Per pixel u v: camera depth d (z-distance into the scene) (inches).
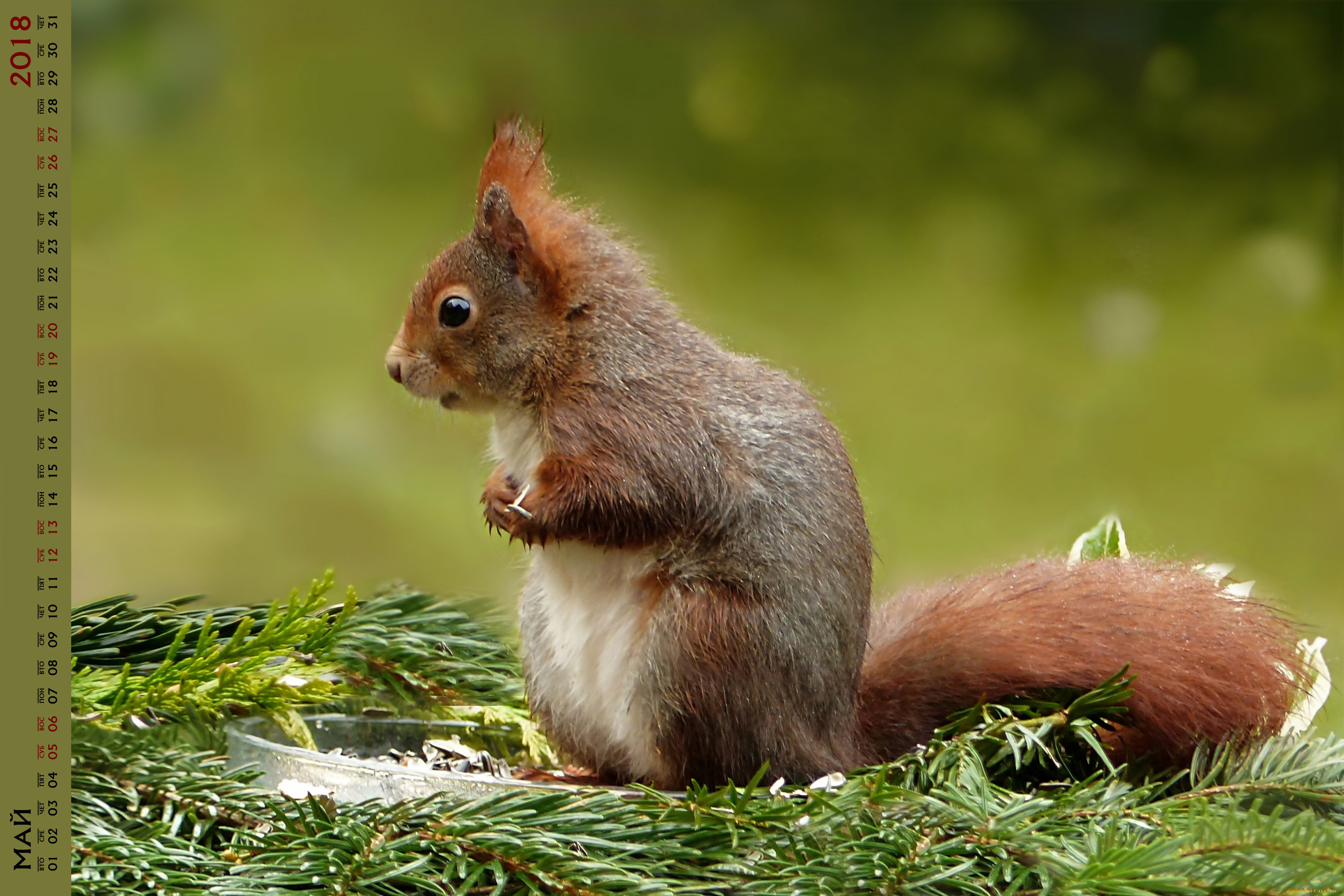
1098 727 221.0
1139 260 412.2
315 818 217.9
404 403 225.6
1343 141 453.1
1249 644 221.5
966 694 222.1
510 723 223.6
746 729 221.0
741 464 221.5
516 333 222.7
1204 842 217.0
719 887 217.3
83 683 220.2
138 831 218.2
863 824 217.8
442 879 217.2
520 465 222.8
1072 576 223.0
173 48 428.8
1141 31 479.8
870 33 486.6
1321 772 219.8
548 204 223.6
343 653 222.8
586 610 222.1
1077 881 216.8
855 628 221.6
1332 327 383.9
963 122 462.3
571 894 217.3
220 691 220.4
